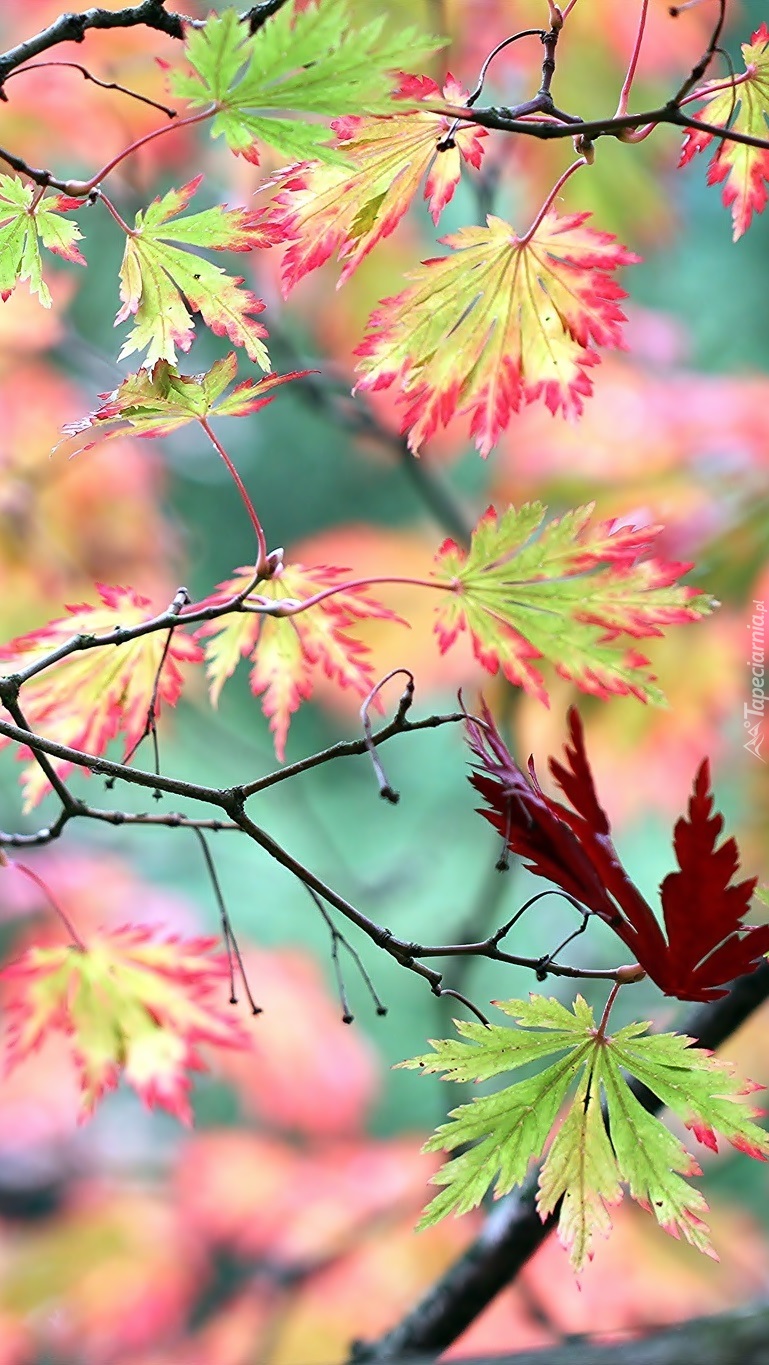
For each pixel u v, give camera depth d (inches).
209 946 60.1
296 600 57.7
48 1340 89.2
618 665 56.1
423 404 56.2
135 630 55.9
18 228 55.4
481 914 89.2
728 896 53.3
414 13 63.7
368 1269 85.1
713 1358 52.3
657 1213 54.0
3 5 80.2
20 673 55.7
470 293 55.9
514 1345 76.3
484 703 54.9
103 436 55.8
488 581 56.2
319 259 55.9
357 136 55.4
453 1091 93.0
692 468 87.8
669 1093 54.2
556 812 54.0
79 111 82.4
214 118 53.6
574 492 89.9
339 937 55.0
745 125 56.6
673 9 54.8
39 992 59.7
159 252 55.6
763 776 86.2
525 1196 61.9
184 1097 59.6
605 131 54.8
